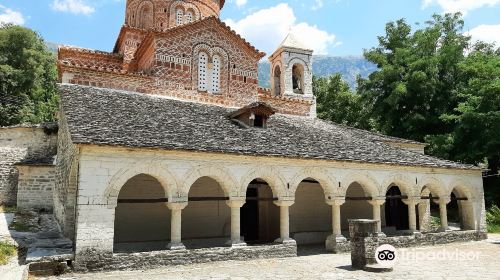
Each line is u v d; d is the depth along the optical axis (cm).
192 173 1305
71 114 1292
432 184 1883
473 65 2820
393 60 3475
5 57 3619
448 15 3422
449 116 2788
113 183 1165
